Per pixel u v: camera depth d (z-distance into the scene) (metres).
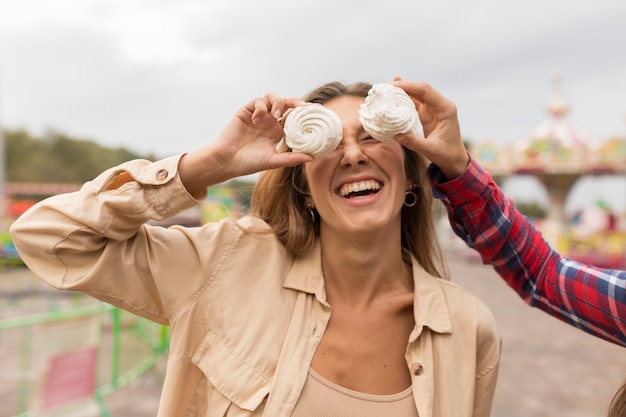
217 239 1.61
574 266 1.72
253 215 1.83
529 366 6.94
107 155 51.56
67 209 1.42
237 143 1.49
